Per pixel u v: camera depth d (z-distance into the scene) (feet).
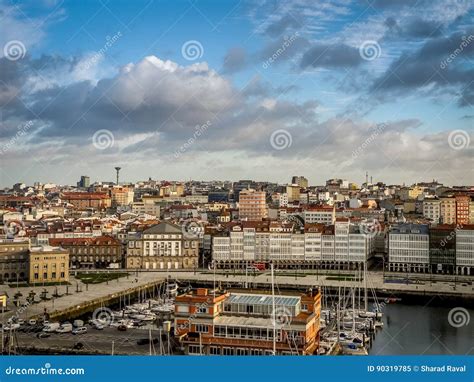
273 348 476.54
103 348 549.95
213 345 505.25
